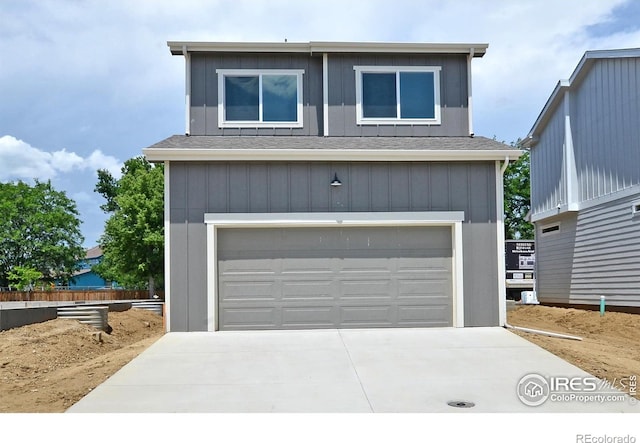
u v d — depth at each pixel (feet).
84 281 225.15
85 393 25.30
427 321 39.93
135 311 69.36
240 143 41.50
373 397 23.86
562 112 66.49
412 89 46.39
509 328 39.47
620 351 36.04
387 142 42.86
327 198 39.70
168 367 29.04
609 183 56.80
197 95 45.62
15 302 126.52
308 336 36.83
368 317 39.73
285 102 46.14
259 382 26.27
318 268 39.78
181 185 39.29
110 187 175.73
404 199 40.04
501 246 40.09
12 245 171.22
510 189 135.33
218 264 39.52
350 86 46.03
